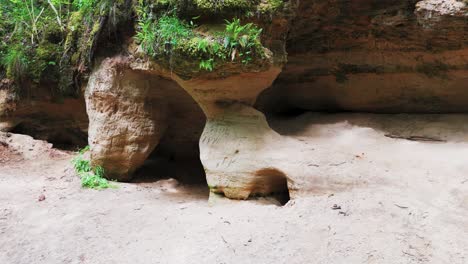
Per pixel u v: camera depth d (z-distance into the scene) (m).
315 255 3.44
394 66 5.81
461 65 5.32
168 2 4.84
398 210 3.84
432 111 5.94
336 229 3.71
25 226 4.43
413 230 3.58
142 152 6.62
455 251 3.28
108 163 6.49
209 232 4.04
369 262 3.27
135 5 5.61
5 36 8.66
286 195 5.16
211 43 4.48
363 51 5.95
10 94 8.38
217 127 5.29
